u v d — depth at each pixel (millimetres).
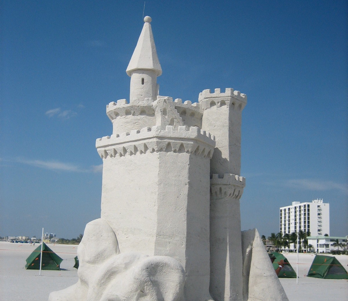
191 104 22203
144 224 18547
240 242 21750
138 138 19203
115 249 18984
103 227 19453
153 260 16719
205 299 18906
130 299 16172
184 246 18344
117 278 17141
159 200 18328
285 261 48031
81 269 18656
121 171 19984
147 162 19031
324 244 154500
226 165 21797
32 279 37625
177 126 20344
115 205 19875
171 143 18719
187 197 18750
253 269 21500
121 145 19969
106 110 22297
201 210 19531
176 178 18703
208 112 22562
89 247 18891
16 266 50656
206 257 19469
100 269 17656
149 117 21203
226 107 22266
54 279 38000
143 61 22516
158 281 16734
